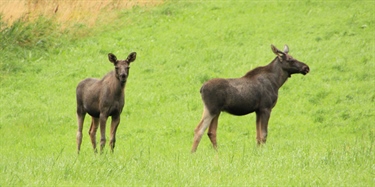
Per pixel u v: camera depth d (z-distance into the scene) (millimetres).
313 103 71750
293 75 78750
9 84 83188
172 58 88312
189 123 67625
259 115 51906
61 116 71750
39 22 99188
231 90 50531
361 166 39375
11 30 95375
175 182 35688
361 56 81562
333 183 35594
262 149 46375
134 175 37250
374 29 89312
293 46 87062
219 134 64000
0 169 38406
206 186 34844
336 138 58969
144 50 91875
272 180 36188
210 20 99500
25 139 63406
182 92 77688
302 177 36719
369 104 69438
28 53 92188
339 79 76812
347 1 99688
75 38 97312
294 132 63781
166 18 102000
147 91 78562
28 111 74125
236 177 37125
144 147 56000
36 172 37438
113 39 96375
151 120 69938
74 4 107000
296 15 97250
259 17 98125
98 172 37250
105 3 108000
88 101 51375
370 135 56719
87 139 63000
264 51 86875
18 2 106125
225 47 90000
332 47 85188
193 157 43656
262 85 51750
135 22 101812
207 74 81750
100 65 88375
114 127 50625
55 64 89625
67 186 34469
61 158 44156
